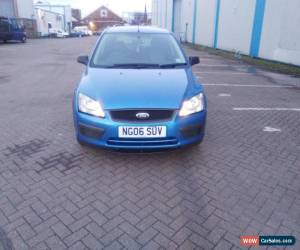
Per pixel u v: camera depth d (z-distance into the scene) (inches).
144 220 108.7
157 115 132.6
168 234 102.0
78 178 134.9
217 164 149.7
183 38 1117.7
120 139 132.3
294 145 175.8
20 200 119.0
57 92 295.4
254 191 127.6
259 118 223.6
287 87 336.5
